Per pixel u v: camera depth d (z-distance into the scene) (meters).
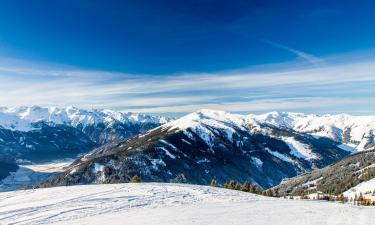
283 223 29.23
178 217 32.56
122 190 53.28
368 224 28.78
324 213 34.91
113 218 33.31
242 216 32.88
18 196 51.19
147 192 51.16
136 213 35.81
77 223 31.53
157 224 29.45
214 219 31.27
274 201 46.88
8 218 34.88
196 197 48.22
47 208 39.50
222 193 53.34
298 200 51.47
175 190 54.00
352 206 42.50
